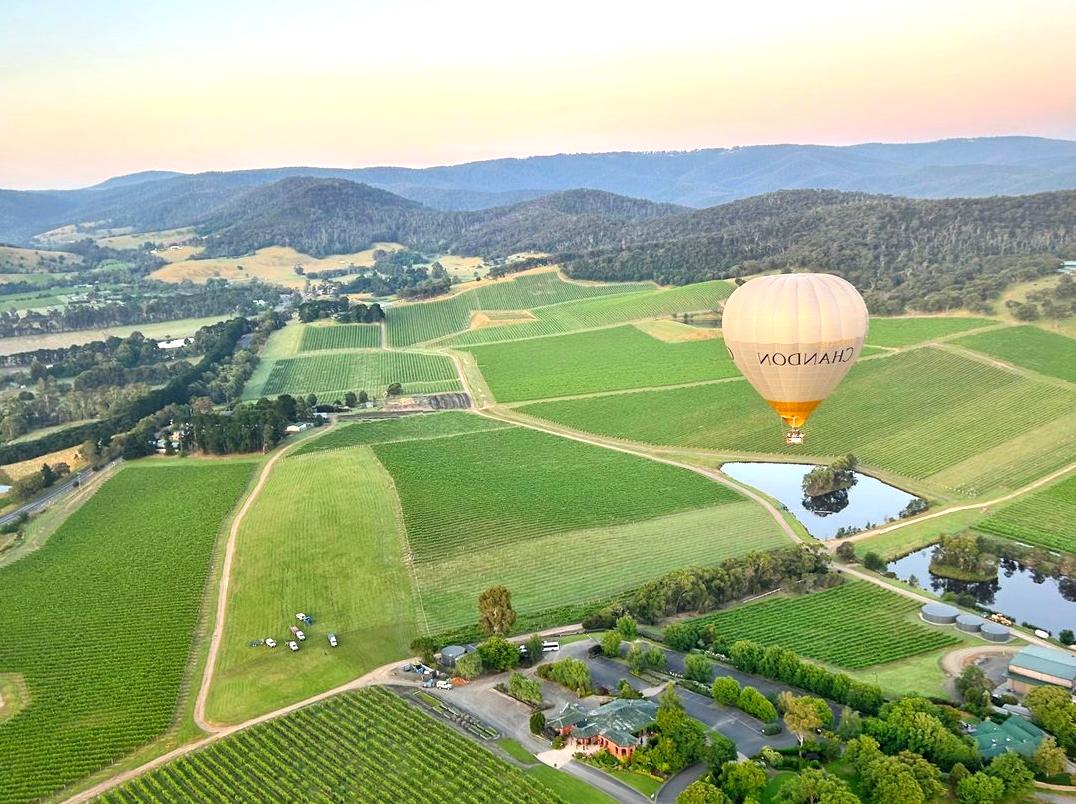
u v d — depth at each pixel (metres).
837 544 131.88
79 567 130.12
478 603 106.94
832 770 75.19
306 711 89.25
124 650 105.00
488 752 79.94
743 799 70.50
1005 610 113.94
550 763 78.06
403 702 89.81
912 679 92.00
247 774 79.94
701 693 88.31
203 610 114.44
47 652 105.38
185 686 97.12
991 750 74.94
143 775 81.19
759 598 113.94
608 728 79.38
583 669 89.69
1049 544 129.62
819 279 92.12
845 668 95.44
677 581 109.81
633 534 134.88
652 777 75.00
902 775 69.12
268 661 100.56
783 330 90.44
